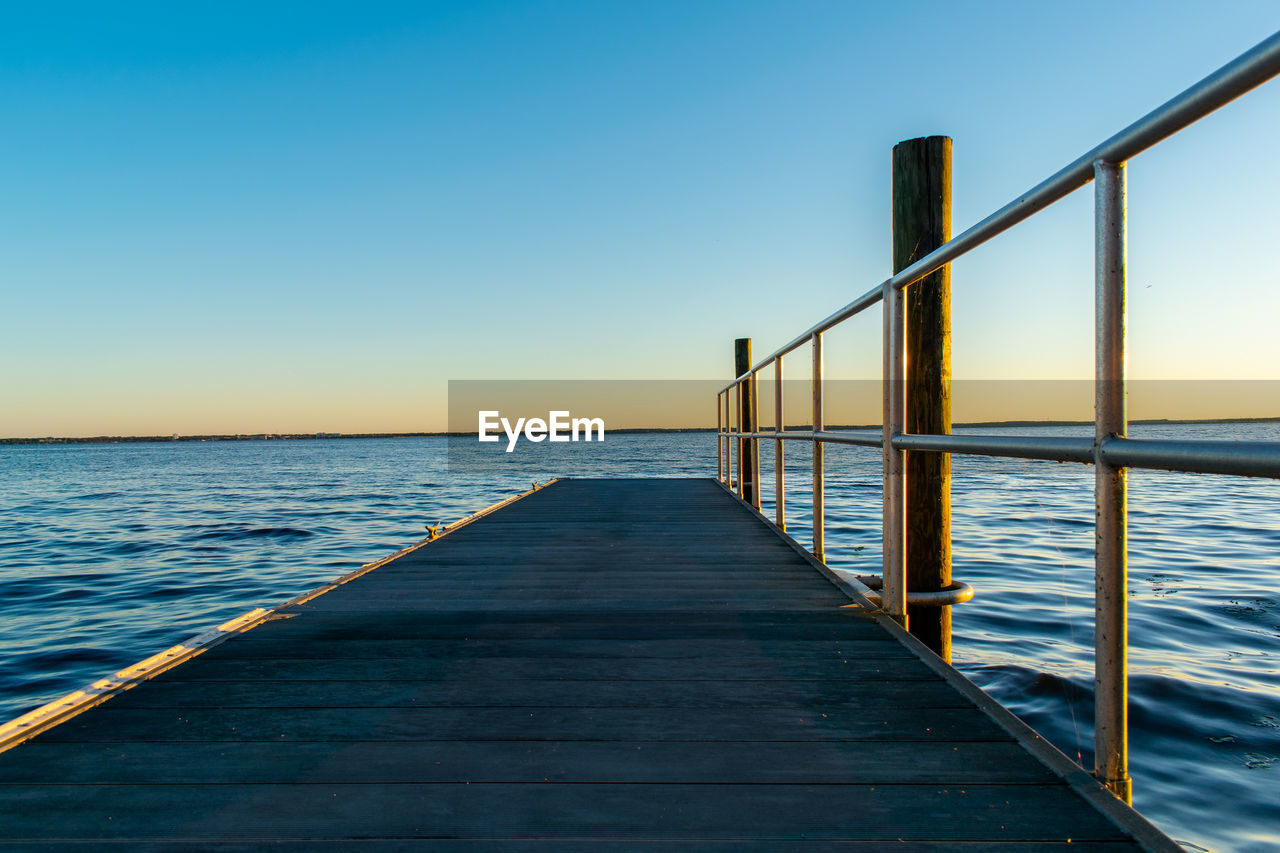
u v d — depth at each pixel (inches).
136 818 52.2
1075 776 56.6
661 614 112.7
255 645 96.2
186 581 365.4
